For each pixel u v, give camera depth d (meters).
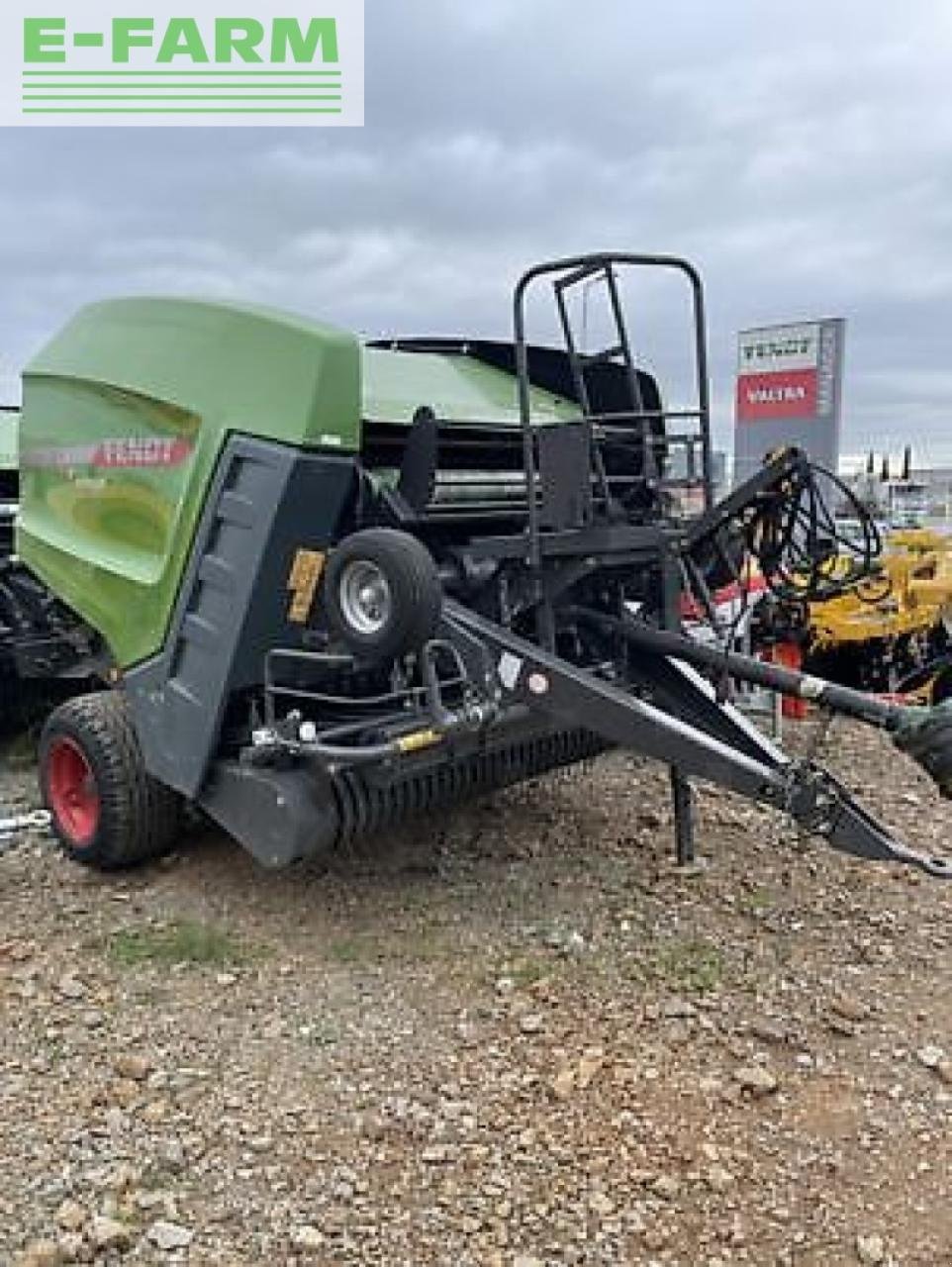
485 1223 2.94
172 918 4.68
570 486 4.47
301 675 4.40
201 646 4.46
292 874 5.05
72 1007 4.02
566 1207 3.00
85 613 5.08
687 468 5.05
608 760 6.57
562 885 4.94
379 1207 3.01
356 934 4.51
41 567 5.40
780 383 11.41
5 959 4.37
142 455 4.75
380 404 4.81
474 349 5.92
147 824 4.95
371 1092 3.51
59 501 5.29
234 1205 3.02
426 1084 3.54
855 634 7.36
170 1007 4.02
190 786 4.55
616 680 5.06
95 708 4.96
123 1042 3.80
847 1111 3.40
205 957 4.34
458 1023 3.89
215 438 4.41
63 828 5.19
